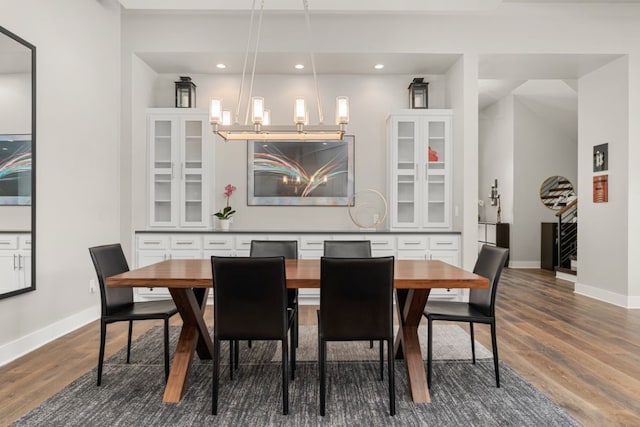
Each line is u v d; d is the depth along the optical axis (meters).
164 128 4.74
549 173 7.74
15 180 2.74
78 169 3.51
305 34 4.39
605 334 3.44
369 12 4.33
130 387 2.38
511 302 4.65
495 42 4.43
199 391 2.34
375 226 5.07
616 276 4.55
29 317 2.95
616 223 4.55
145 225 4.69
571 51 4.42
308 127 2.91
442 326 3.73
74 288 3.46
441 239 4.53
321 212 5.11
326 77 5.10
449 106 4.91
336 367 2.73
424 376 2.28
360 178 5.11
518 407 2.14
